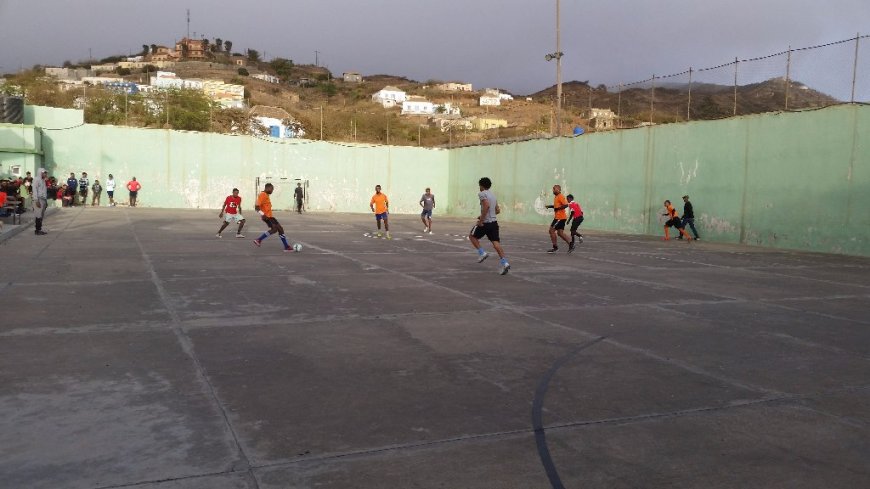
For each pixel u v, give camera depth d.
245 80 118.56
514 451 3.73
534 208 33.66
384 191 42.06
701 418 4.36
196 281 10.01
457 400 4.61
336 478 3.30
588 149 29.75
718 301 9.33
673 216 23.14
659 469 3.54
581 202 30.23
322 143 40.81
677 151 25.11
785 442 3.97
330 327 6.91
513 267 13.06
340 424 4.07
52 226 21.02
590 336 6.79
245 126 49.81
